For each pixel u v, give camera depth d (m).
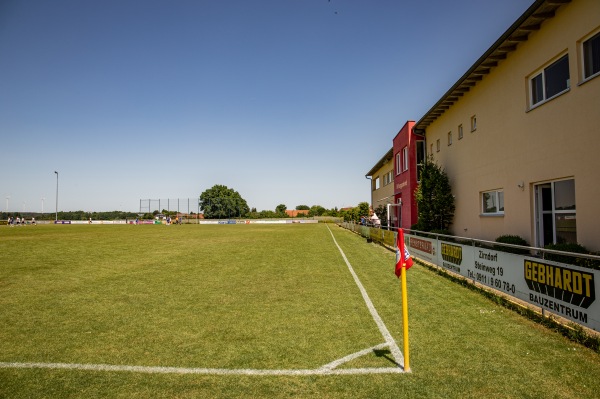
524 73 10.27
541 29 9.43
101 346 5.00
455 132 15.89
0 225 61.16
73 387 3.83
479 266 8.09
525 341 4.98
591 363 4.24
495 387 3.72
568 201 8.87
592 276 4.70
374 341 5.08
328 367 4.25
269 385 3.83
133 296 7.95
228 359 4.52
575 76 8.21
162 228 45.62
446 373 4.05
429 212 16.56
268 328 5.71
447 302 7.13
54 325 5.95
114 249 17.92
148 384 3.88
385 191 32.59
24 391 3.75
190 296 7.93
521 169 10.50
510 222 11.16
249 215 94.00
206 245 20.09
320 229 41.53
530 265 6.14
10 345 5.07
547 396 3.54
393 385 3.79
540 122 9.58
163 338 5.30
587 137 7.86
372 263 12.80
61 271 11.25
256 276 10.30
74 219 85.56
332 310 6.70
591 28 7.71
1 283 9.43
